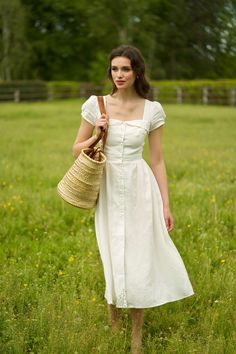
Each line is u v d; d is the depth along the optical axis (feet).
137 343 13.65
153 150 14.35
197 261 18.42
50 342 12.90
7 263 18.93
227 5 180.14
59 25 188.55
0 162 36.94
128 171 13.61
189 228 22.25
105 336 13.52
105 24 157.48
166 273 13.93
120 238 13.52
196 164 37.09
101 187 13.82
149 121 13.87
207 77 189.26
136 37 161.17
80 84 137.39
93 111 13.97
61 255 19.75
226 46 184.55
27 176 32.58
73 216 24.38
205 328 14.30
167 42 177.78
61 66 188.24
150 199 13.69
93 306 14.98
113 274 13.61
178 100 121.80
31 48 171.83
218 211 24.32
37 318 14.10
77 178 13.35
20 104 113.39
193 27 177.37
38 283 16.75
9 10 166.71
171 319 15.02
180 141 51.13
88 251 19.74
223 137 54.85
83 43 186.19
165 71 181.06
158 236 13.83
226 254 19.71
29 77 177.78
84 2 165.27
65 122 71.61
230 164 36.96
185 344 13.34
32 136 54.39
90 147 13.71
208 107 107.86
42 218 23.94
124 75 13.46
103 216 13.85
